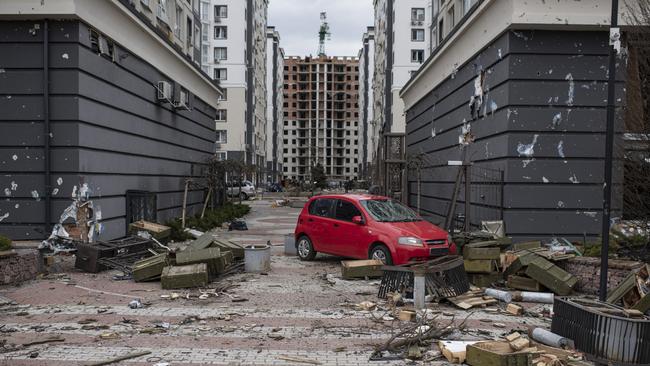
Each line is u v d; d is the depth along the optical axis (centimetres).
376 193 2714
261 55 7812
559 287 852
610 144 676
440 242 1034
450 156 1812
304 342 620
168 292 894
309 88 14912
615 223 973
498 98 1334
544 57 1261
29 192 1226
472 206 1498
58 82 1212
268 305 807
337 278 1033
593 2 1212
